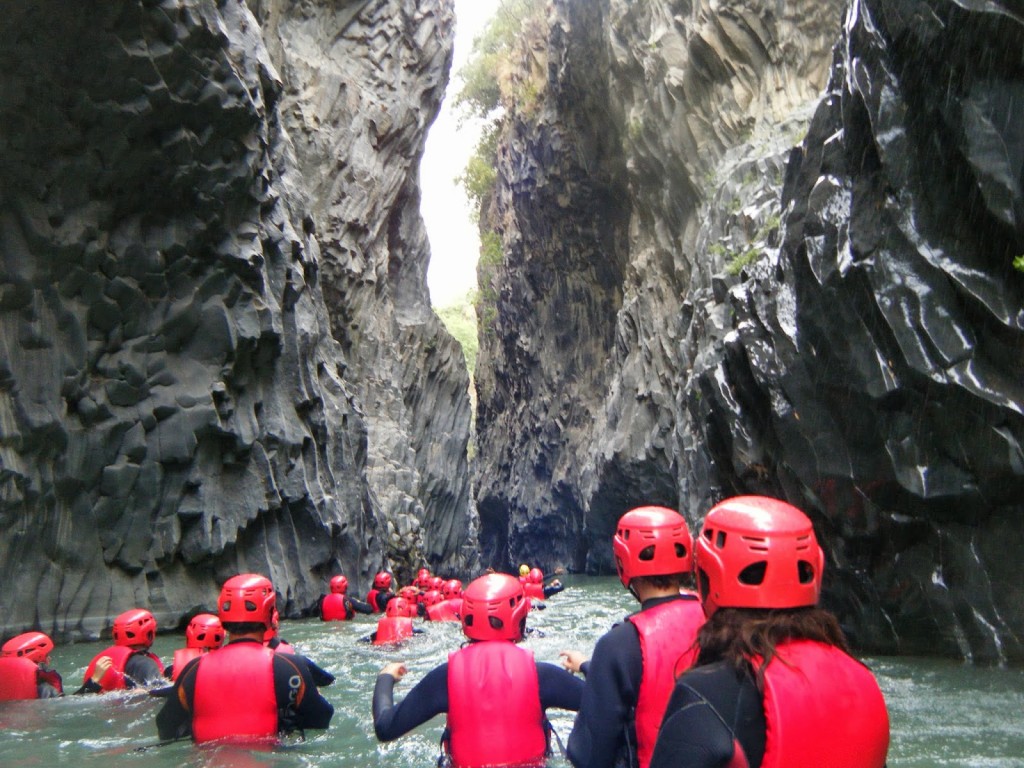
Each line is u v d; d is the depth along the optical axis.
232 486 15.77
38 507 13.26
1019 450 8.48
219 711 5.14
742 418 12.97
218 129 14.95
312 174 27.56
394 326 33.16
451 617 13.94
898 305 9.53
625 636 3.23
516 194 41.28
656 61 27.95
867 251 10.00
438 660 9.94
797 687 1.92
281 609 16.27
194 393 15.06
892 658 9.45
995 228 8.81
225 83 14.77
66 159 13.53
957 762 5.04
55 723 6.16
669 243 28.78
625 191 34.09
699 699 1.94
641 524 3.35
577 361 39.28
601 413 35.09
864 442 10.02
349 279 28.45
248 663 5.19
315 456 17.61
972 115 8.82
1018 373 8.65
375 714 4.12
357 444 21.27
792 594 2.04
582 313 39.44
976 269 9.05
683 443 22.77
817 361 10.72
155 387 14.82
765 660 1.95
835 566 10.67
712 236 23.31
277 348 16.73
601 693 3.18
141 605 14.34
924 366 9.23
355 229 29.11
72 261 13.80
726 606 2.08
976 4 8.70
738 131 24.89
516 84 41.53
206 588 15.35
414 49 32.53
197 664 5.30
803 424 10.92
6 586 12.72
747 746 1.91
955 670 8.45
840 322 10.31
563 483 38.38
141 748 5.29
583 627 14.02
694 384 19.20
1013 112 8.59
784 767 1.88
